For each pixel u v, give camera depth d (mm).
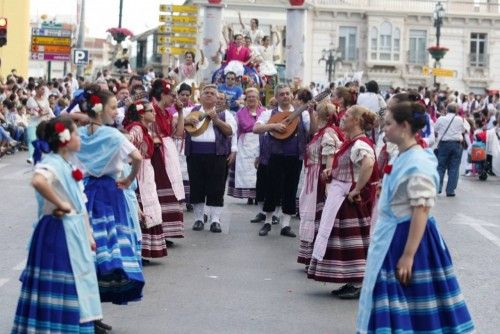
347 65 72188
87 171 8227
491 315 9172
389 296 6645
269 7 64938
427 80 72438
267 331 8406
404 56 72500
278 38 27141
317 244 9820
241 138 16469
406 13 71938
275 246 12836
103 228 8133
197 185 13852
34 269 7043
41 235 7062
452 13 72125
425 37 72688
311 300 9672
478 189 22203
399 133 6805
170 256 11891
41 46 46312
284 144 13461
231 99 19828
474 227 15234
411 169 6645
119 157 8234
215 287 10164
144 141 10930
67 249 7039
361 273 9734
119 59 37312
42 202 7121
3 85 28844
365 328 6668
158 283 10297
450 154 20266
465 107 39469
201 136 13719
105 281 8391
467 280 10852
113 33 42906
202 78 26875
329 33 71500
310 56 71375
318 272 9805
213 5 28594
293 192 13641
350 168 9758
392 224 6723
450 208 17953
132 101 11758
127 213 8367
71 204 7117
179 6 38531
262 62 24016
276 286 10305
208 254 12094
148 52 57281
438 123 20250
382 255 6688
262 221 15055
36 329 7012
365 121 9680
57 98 30062
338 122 10883
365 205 9797
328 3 71438
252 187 16516
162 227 11781
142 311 9055
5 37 29484
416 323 6691
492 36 72750
